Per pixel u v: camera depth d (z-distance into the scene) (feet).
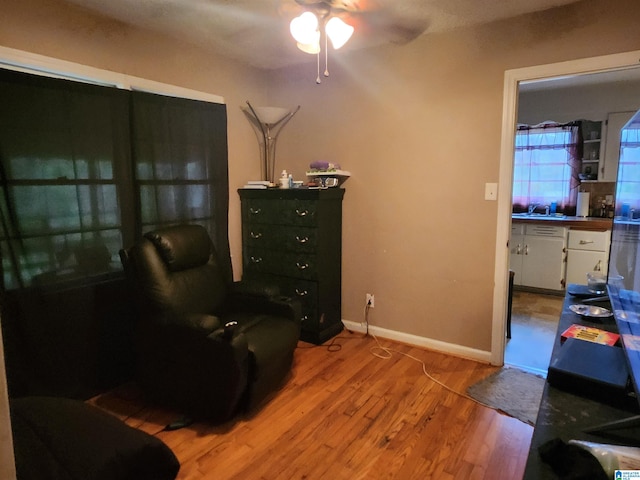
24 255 7.33
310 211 10.62
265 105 12.75
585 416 4.03
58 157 7.71
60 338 7.91
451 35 9.43
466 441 6.91
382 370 9.46
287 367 8.60
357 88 10.97
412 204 10.45
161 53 9.68
